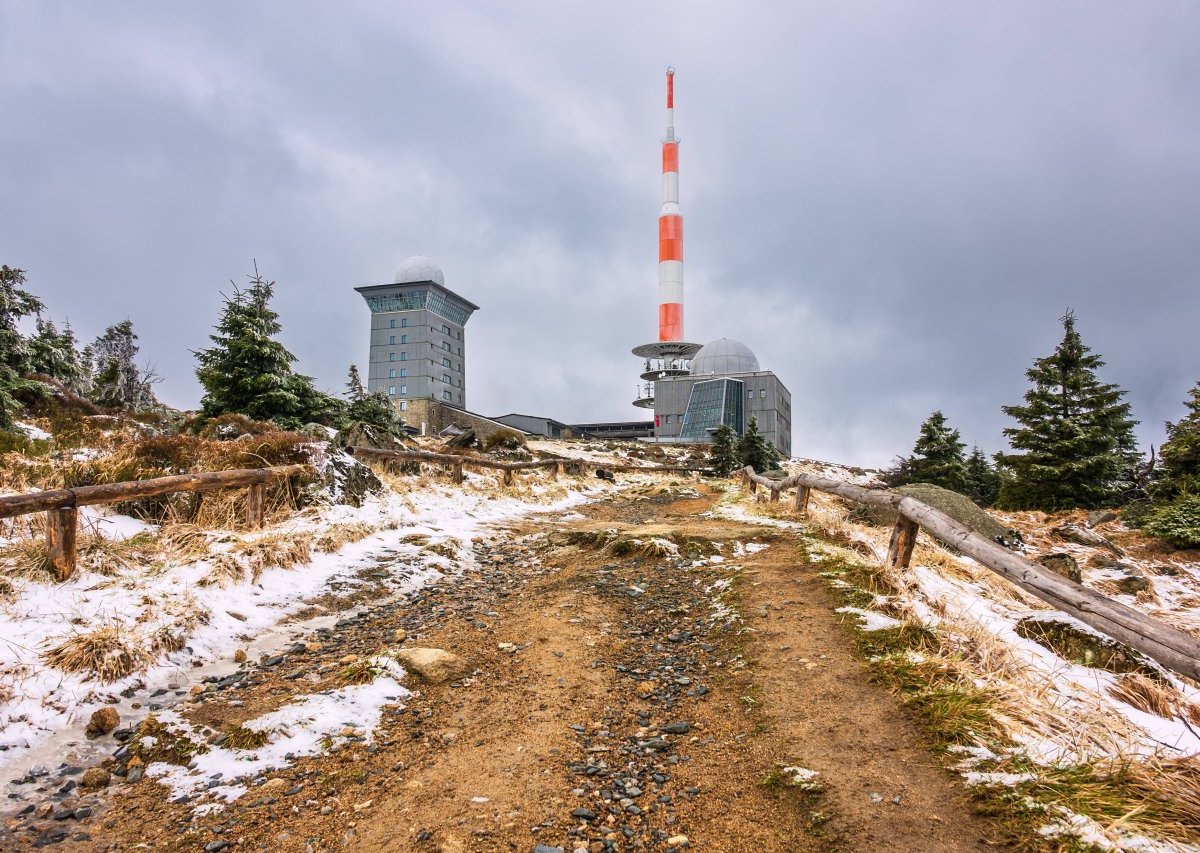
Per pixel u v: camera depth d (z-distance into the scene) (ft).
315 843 10.02
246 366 55.93
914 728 11.99
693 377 358.02
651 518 48.19
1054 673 14.83
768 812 10.28
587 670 16.93
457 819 10.48
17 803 11.02
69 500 19.08
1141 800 9.23
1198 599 36.86
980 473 118.73
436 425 296.10
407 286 458.09
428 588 26.61
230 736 13.25
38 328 74.90
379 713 14.61
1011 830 9.02
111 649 15.69
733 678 15.57
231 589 21.99
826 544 26.40
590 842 9.80
